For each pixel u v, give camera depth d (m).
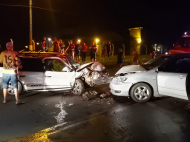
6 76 6.99
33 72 8.27
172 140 4.54
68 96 8.18
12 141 4.59
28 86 8.25
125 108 6.63
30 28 16.92
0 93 8.64
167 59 7.14
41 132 5.02
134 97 7.12
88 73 8.61
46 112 6.38
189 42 14.42
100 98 7.84
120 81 7.26
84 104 7.14
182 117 5.81
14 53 7.01
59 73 8.33
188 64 6.70
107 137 4.72
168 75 6.70
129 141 4.52
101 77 8.78
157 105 6.84
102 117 5.91
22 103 7.27
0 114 6.22
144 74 7.07
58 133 4.95
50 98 7.93
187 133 4.86
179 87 6.38
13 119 5.83
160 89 6.96
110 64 18.16
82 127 5.27
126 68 7.59
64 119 5.80
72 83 8.31
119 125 5.35
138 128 5.16
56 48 18.20
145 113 6.15
